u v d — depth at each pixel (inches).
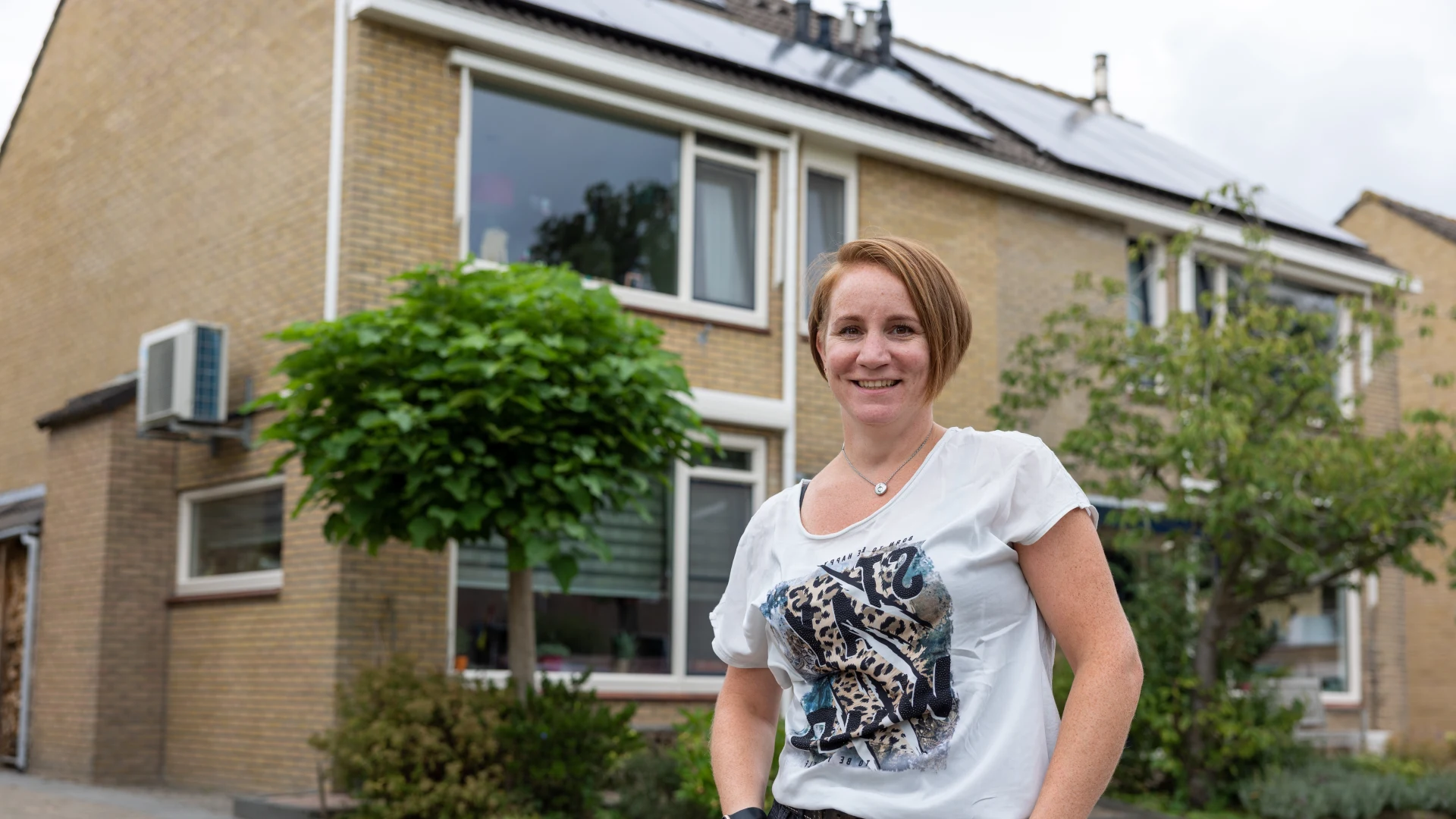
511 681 329.7
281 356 398.0
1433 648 692.1
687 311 433.4
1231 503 383.9
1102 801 416.2
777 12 599.5
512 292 319.0
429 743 303.9
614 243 423.2
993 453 78.0
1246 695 439.5
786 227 456.8
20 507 503.5
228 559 416.8
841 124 464.4
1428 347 721.6
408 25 382.6
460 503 309.3
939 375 80.0
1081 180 530.6
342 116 378.9
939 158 490.0
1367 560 414.9
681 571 424.8
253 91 421.1
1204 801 417.1
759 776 86.0
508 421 309.4
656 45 430.3
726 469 439.8
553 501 306.8
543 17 410.3
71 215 522.9
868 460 81.9
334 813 315.9
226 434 406.3
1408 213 738.2
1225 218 578.6
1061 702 361.7
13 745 474.6
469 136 397.4
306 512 375.9
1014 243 518.9
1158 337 437.7
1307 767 432.1
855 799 74.5
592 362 317.1
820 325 85.4
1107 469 425.1
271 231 406.0
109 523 424.5
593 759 320.8
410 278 320.2
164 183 465.1
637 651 415.2
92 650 422.6
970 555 75.0
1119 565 505.0
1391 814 420.5
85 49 521.3
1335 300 631.8
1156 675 425.1
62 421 450.6
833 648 77.3
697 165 444.1
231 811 349.4
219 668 404.5
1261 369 411.5
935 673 74.2
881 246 81.0
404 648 367.6
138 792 392.5
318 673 364.2
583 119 421.1
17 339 551.8
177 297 451.8
